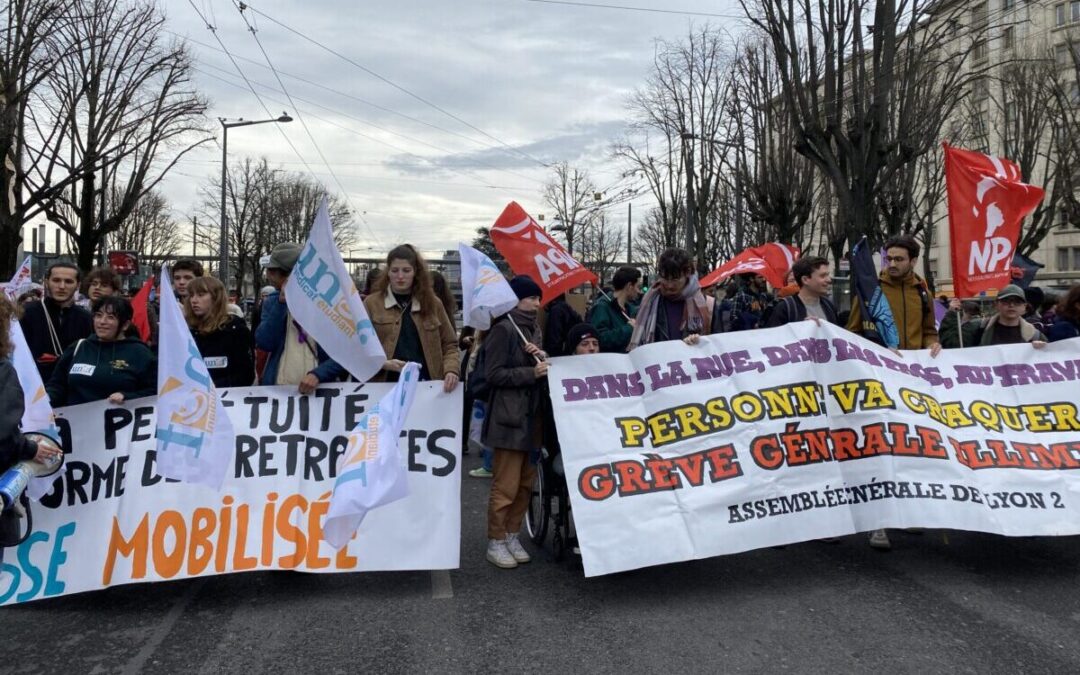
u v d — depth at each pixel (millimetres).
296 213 50094
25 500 3467
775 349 5219
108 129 21156
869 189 14578
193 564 4609
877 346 5422
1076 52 24406
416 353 5301
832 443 5086
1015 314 6301
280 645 3955
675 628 4145
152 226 52719
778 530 4828
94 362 4965
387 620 4277
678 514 4711
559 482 5215
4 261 19016
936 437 5199
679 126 29750
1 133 17516
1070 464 5258
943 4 14438
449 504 4918
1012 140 26781
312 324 4668
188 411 4418
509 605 4500
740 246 28328
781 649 3879
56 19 17359
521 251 7078
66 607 4473
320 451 4938
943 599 4535
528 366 4988
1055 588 4727
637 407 4957
